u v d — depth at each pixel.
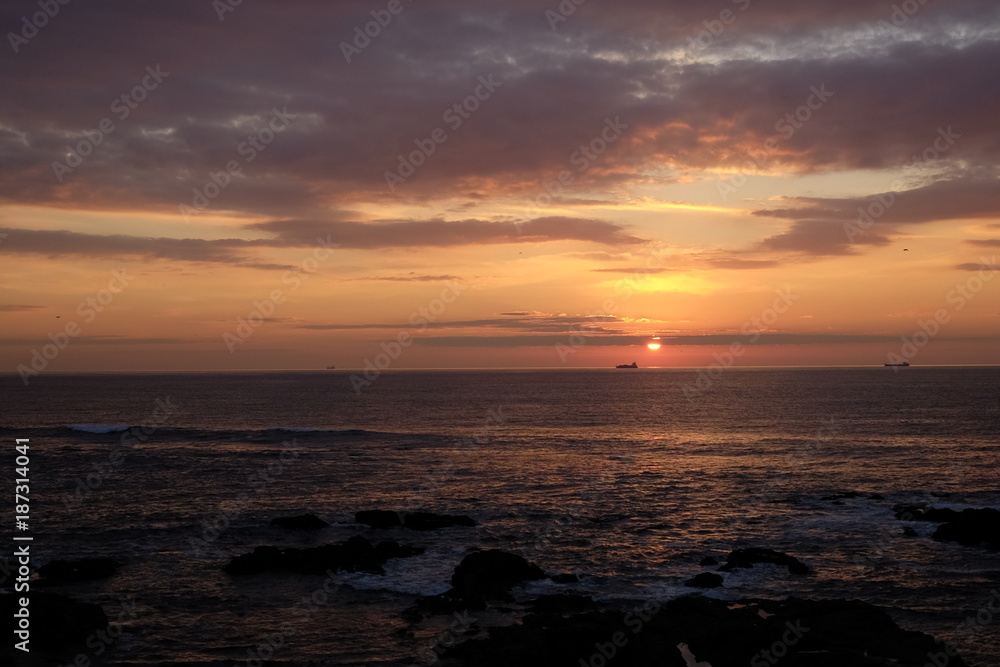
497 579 24.92
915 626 21.02
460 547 30.17
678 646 18.05
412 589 24.52
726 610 20.64
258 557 26.73
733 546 30.36
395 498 41.50
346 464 55.38
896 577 25.81
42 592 22.45
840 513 36.78
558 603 22.19
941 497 41.12
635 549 29.89
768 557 27.19
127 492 43.47
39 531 33.12
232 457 59.62
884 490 43.62
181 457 59.59
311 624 21.27
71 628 19.78
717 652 17.72
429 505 39.34
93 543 31.05
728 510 37.75
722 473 50.25
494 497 41.66
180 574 26.41
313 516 34.06
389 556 28.38
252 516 36.50
